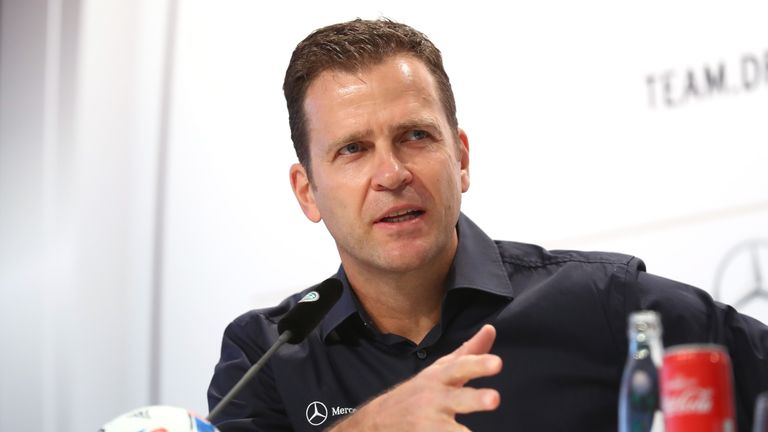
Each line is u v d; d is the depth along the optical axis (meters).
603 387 2.50
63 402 4.52
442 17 4.02
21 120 4.77
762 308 3.31
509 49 3.86
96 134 4.59
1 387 4.66
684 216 3.47
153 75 4.53
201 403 4.26
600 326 2.53
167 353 4.35
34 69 4.77
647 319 1.70
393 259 2.36
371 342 2.62
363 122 2.38
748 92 3.38
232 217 4.30
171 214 4.42
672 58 3.53
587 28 3.70
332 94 2.43
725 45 3.43
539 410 2.47
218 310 4.28
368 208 2.37
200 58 4.45
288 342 2.18
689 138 3.48
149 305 4.41
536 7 3.81
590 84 3.68
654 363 1.68
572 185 3.70
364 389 2.58
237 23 4.40
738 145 3.39
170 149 4.46
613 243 3.60
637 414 1.66
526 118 3.81
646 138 3.56
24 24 4.81
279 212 4.21
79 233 4.57
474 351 1.88
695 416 1.41
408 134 2.39
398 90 2.39
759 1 3.37
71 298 4.55
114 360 4.44
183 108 4.46
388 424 1.90
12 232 4.72
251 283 4.23
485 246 2.66
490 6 3.91
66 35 4.72
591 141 3.67
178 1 4.52
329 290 2.23
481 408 1.79
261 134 4.29
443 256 2.51
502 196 3.84
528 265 2.67
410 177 2.34
